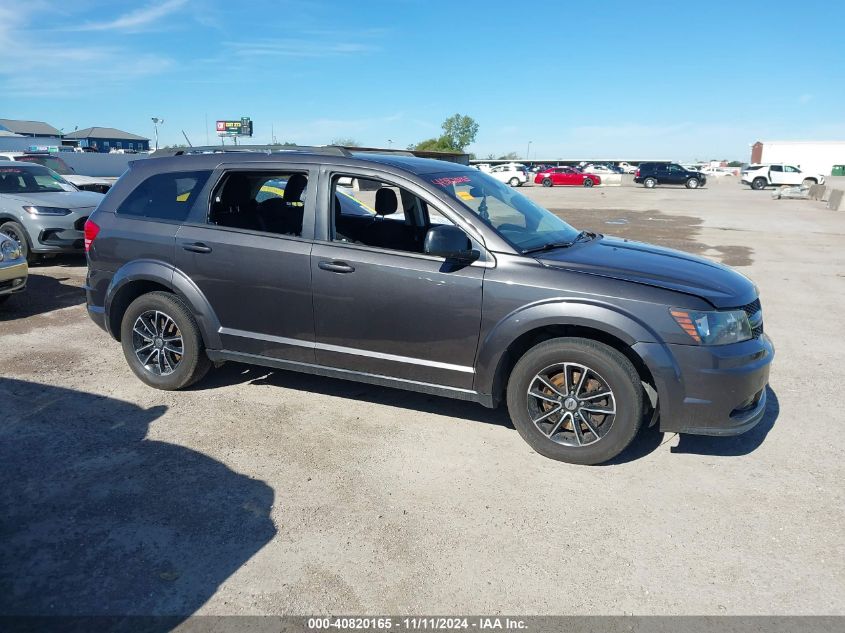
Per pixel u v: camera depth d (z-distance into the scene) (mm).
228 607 2734
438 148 80188
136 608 2719
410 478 3777
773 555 3098
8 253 7004
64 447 4098
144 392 4984
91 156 40062
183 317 4766
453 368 4074
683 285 3721
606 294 3678
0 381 5172
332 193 4344
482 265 3926
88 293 5188
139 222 4883
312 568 2988
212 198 4715
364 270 4148
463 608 2744
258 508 3459
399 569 2988
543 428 3967
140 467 3867
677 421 3691
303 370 4539
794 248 13398
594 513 3439
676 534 3264
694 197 33969
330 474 3814
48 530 3240
